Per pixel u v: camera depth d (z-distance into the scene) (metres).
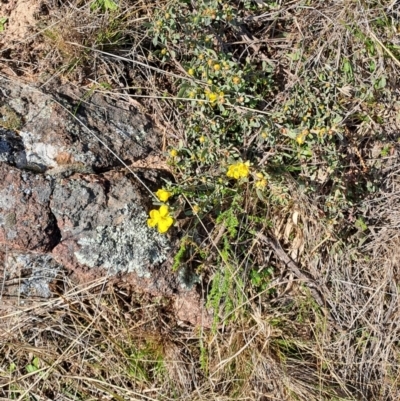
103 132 0.44
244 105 0.43
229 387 0.45
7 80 0.45
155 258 0.42
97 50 0.45
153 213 0.39
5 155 0.41
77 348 0.44
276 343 0.45
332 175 0.44
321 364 0.45
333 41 0.45
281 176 0.43
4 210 0.40
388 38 0.45
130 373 0.44
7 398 0.44
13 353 0.45
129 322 0.44
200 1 0.42
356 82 0.44
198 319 0.44
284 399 0.44
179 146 0.44
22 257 0.42
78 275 0.43
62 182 0.41
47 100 0.44
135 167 0.44
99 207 0.41
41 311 0.44
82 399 0.45
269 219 0.45
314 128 0.42
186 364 0.45
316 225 0.45
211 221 0.44
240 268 0.43
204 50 0.43
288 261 0.45
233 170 0.39
